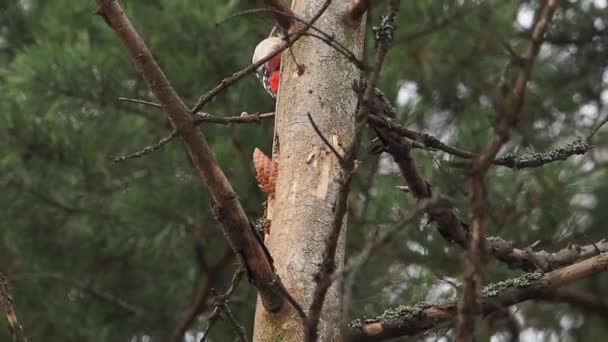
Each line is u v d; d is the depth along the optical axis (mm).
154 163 11086
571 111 12211
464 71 11055
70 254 12172
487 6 10820
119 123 11250
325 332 5168
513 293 6145
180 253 11523
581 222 10969
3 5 13992
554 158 6398
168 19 10578
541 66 12164
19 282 12211
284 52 5812
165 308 12352
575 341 12375
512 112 4012
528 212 9789
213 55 10547
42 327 12172
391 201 9617
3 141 11328
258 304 5359
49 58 10852
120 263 12297
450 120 11562
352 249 9758
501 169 9914
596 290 12430
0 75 13047
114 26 4938
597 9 13023
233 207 5031
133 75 11117
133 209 10836
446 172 8227
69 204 11648
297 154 5535
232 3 10555
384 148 6301
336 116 5609
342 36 5738
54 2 12672
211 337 11430
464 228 6805
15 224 11867
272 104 10539
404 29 10953
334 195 5453
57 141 11312
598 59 12898
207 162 5020
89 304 12281
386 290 9023
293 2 5938
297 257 5312
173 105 5000
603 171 10547
